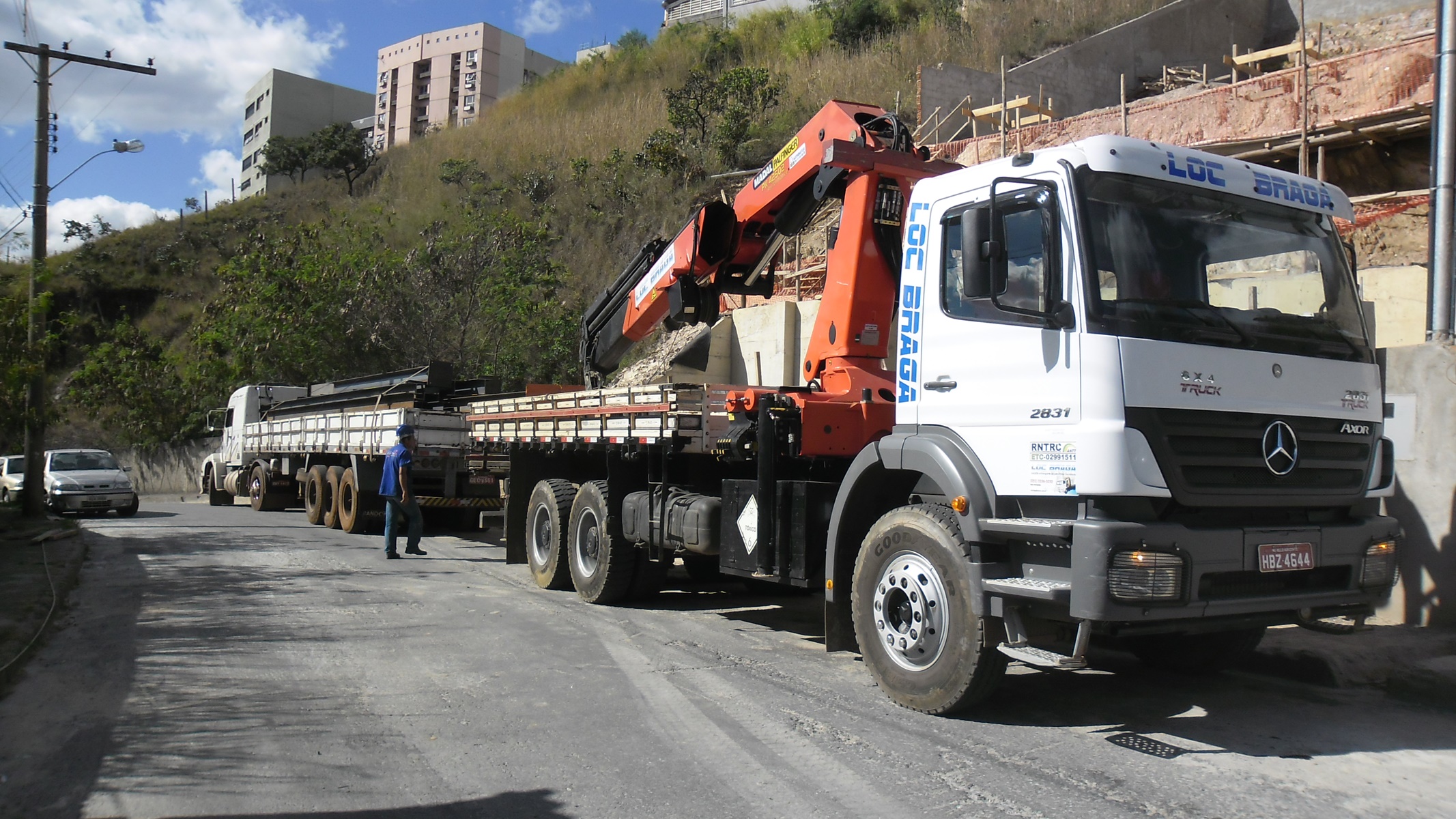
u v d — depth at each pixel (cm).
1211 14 2672
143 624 798
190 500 3172
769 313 2028
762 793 430
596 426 900
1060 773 455
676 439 765
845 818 403
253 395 2452
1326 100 1482
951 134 2383
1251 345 502
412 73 9356
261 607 880
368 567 1165
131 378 3700
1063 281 496
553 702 573
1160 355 476
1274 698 588
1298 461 504
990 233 519
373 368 3142
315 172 7475
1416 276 1095
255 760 471
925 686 538
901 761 471
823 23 4003
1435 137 719
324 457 1906
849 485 609
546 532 1016
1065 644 552
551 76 5653
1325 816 403
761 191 842
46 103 1766
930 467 546
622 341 1100
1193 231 515
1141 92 2528
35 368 1586
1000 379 526
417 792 430
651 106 4241
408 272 3166
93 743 498
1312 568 502
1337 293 554
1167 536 462
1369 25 2503
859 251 692
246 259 3225
